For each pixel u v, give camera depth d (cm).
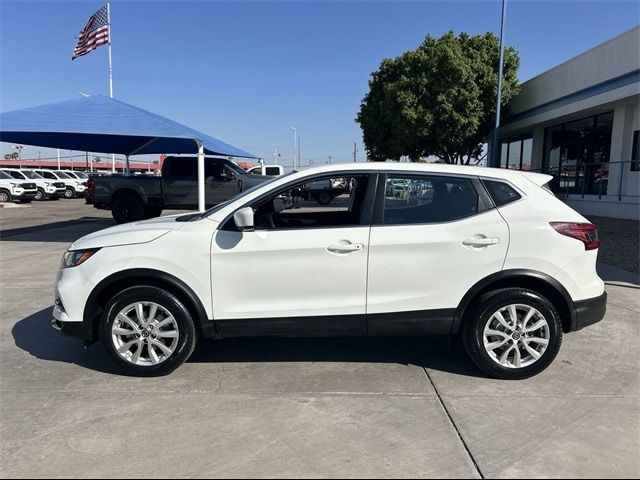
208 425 344
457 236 402
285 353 478
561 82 1909
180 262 405
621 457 305
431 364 450
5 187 2803
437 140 2334
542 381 412
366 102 2752
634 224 1391
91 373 433
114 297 412
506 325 407
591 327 548
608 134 1806
